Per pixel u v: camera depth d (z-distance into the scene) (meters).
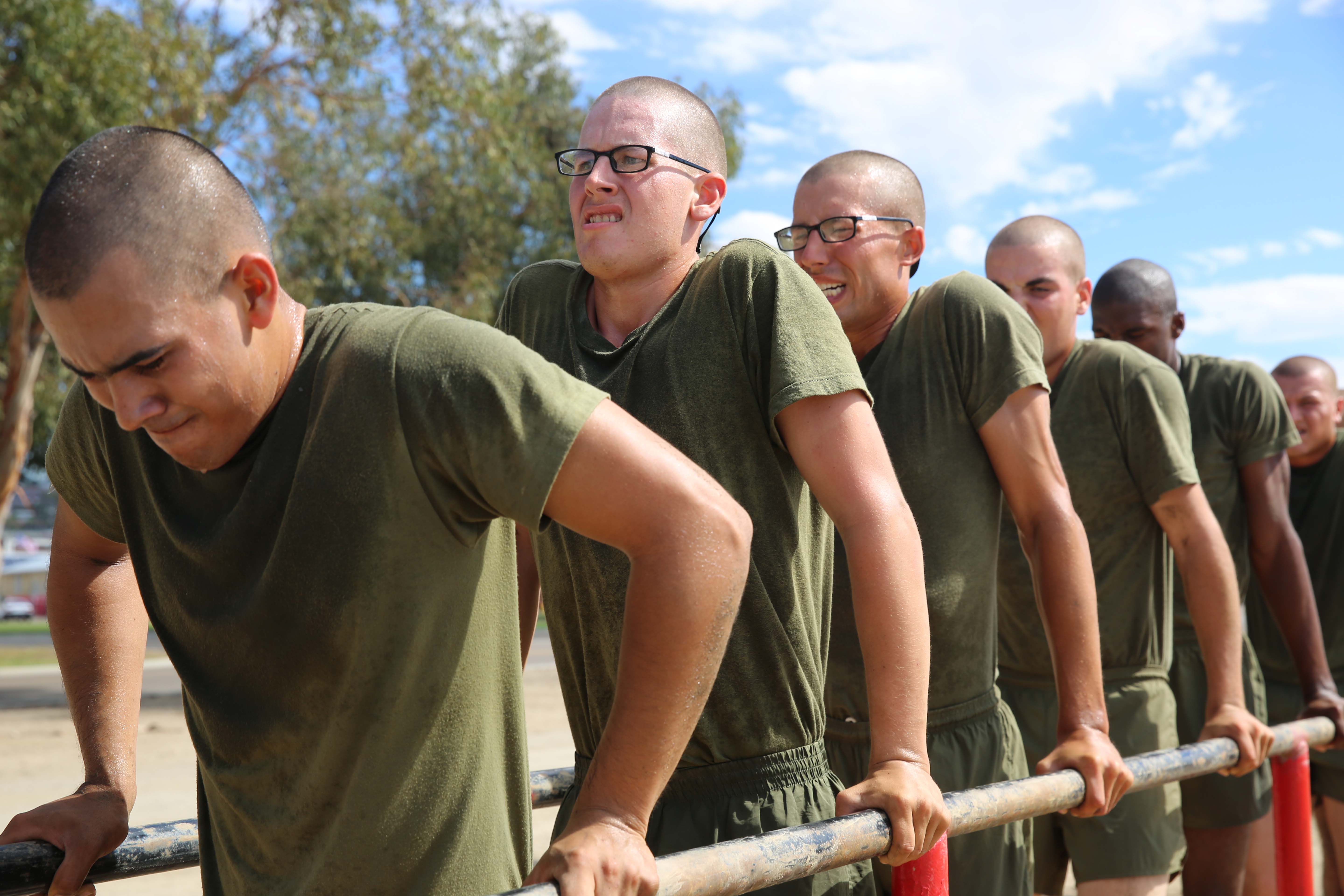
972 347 2.35
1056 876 3.08
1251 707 3.66
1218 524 3.25
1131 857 2.90
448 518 1.33
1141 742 3.00
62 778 6.94
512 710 1.50
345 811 1.36
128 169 1.21
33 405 16.38
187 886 4.56
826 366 1.73
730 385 1.86
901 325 2.47
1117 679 3.03
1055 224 3.12
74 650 1.64
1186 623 3.56
